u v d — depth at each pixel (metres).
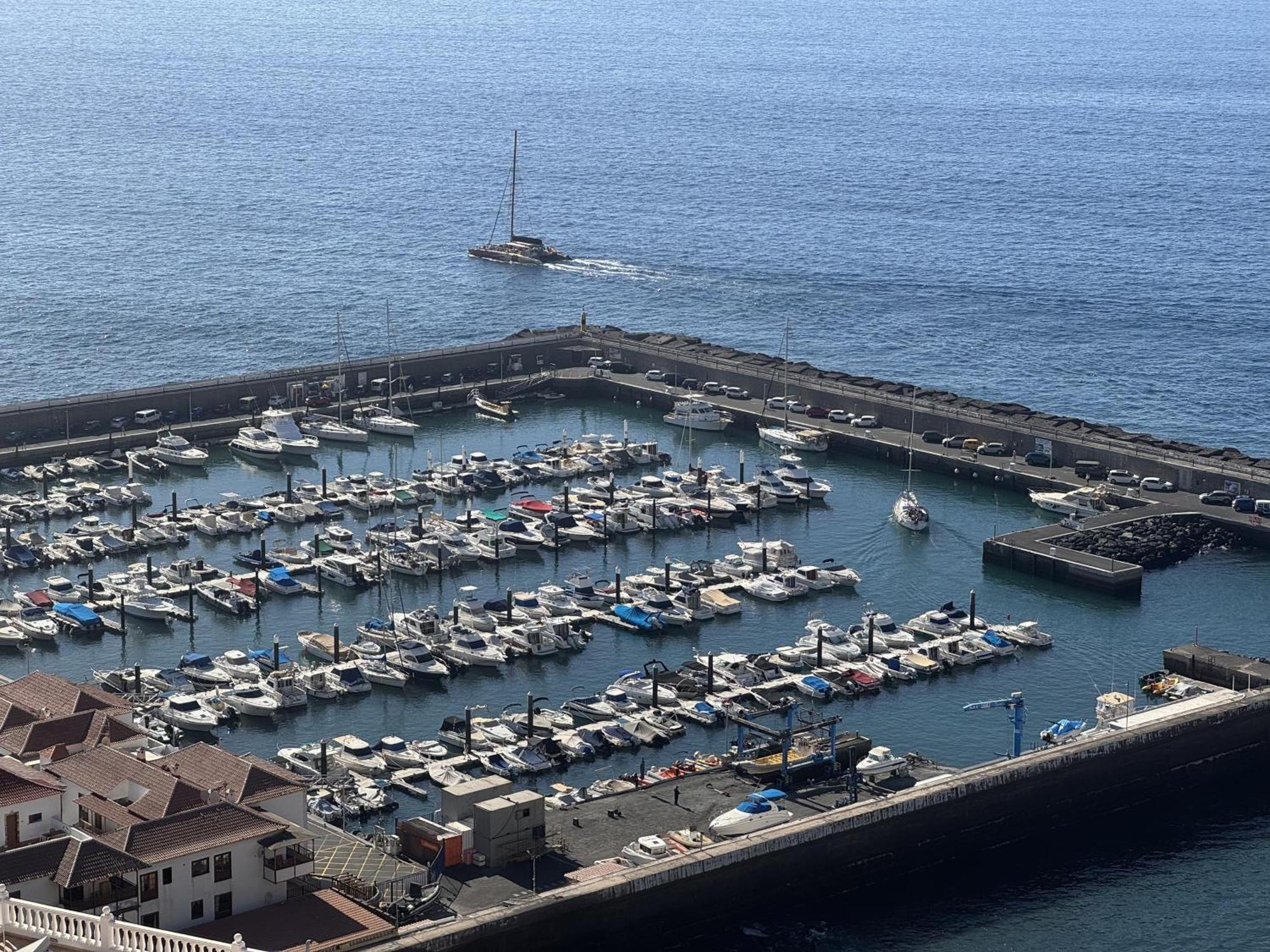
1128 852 161.12
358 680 186.12
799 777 162.25
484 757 168.88
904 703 185.88
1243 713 175.75
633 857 144.75
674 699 182.25
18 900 107.88
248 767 137.12
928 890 153.88
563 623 198.50
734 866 146.00
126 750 145.75
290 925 128.00
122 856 122.94
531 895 137.88
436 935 130.38
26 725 144.88
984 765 162.88
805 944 144.62
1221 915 150.12
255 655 191.25
